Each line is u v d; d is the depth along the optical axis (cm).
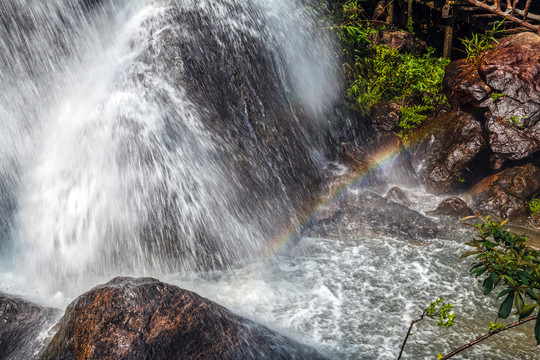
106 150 775
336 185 907
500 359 542
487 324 602
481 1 1159
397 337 581
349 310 634
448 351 555
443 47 1245
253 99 912
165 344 431
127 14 984
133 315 444
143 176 754
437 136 1016
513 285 299
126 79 852
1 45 859
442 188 970
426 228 817
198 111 836
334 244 795
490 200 900
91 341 430
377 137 1059
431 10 1330
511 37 1030
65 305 648
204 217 753
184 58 862
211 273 722
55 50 912
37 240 759
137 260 723
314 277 708
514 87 930
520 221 873
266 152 880
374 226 834
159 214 737
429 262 739
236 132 862
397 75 1128
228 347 448
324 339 577
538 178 912
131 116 787
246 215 788
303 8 1091
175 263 721
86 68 926
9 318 528
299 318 617
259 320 607
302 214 850
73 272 722
